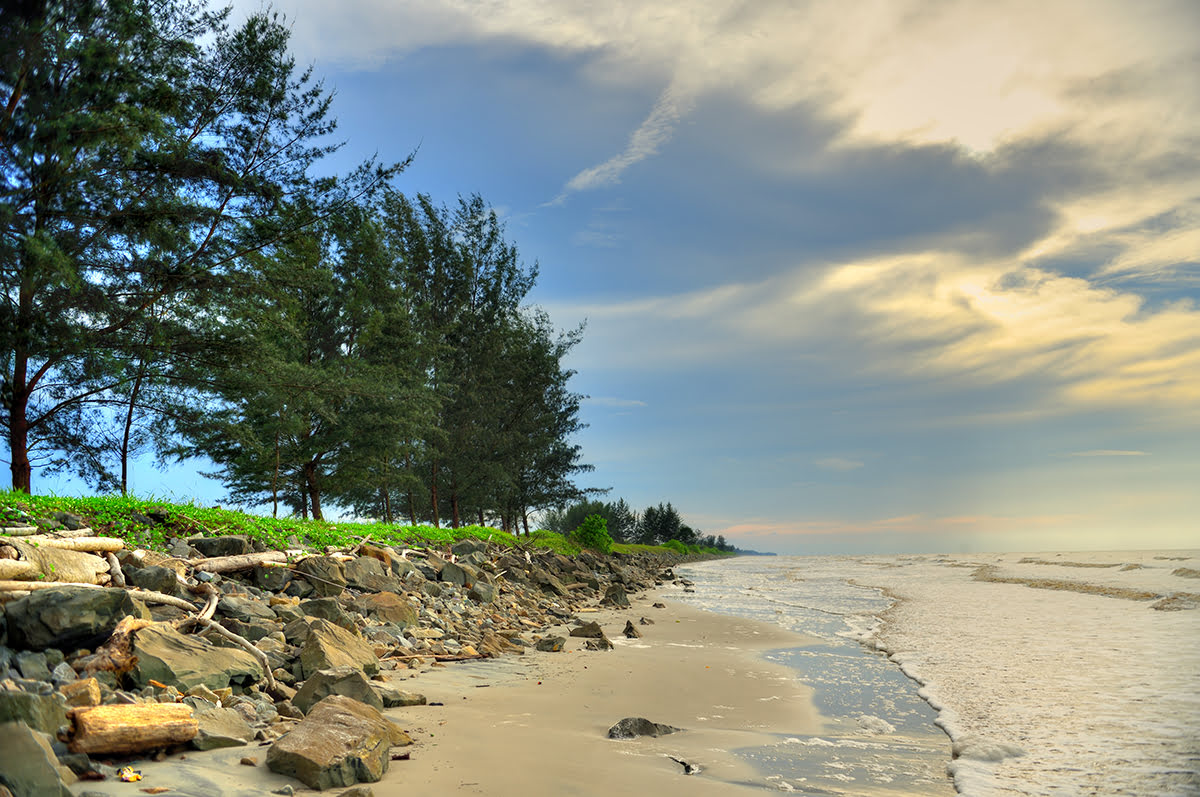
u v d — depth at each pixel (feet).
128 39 56.59
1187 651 37.65
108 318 59.16
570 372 166.50
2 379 58.13
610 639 48.78
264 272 68.18
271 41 67.56
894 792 17.66
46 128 46.50
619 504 362.12
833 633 51.98
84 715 15.53
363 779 16.07
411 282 127.85
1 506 33.45
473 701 26.55
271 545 43.19
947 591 89.97
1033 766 19.71
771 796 16.79
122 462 69.26
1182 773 18.65
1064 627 49.73
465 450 132.46
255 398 75.77
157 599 27.04
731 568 224.12
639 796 16.28
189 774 15.31
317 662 25.13
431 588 51.72
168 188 60.29
